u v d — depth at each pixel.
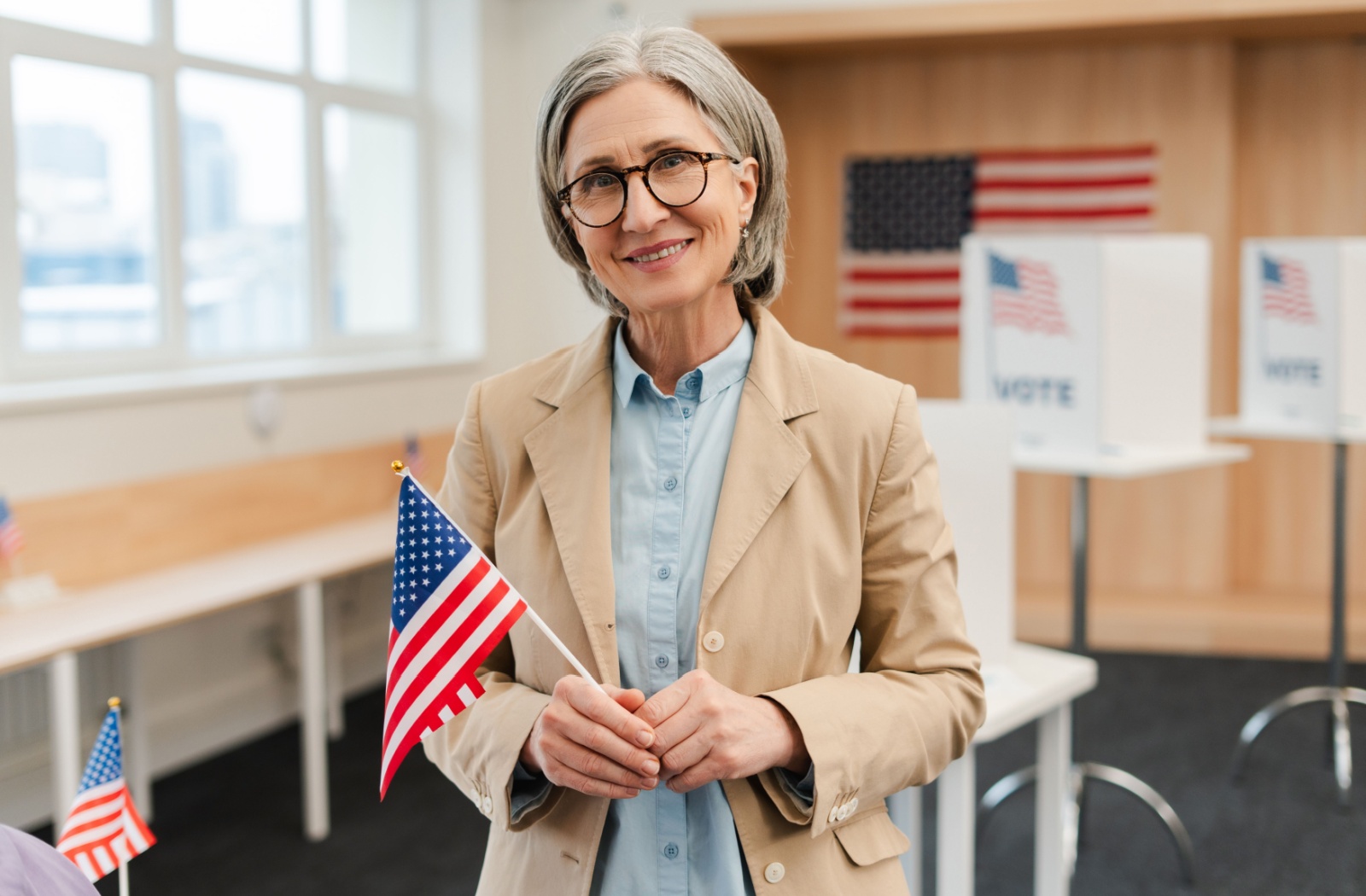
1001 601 2.27
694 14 5.06
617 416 1.20
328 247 4.78
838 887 1.13
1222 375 5.20
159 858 3.30
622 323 1.23
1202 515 5.32
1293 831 3.37
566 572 1.14
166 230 4.07
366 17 4.98
